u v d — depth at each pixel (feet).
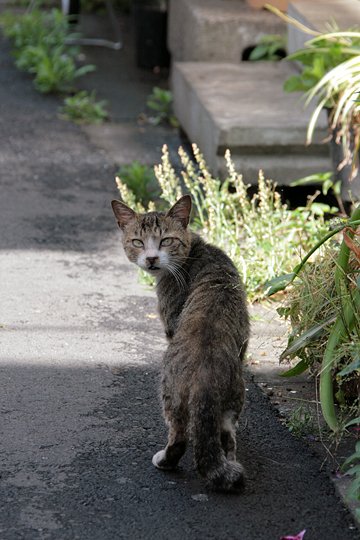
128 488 17.51
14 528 16.22
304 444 19.22
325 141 31.14
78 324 24.62
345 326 18.99
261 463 18.45
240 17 40.47
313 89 29.30
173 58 45.85
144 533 16.16
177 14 44.52
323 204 30.50
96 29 57.00
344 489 17.48
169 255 19.92
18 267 27.96
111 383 21.59
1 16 58.54
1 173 35.58
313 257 25.31
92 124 41.68
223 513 16.75
